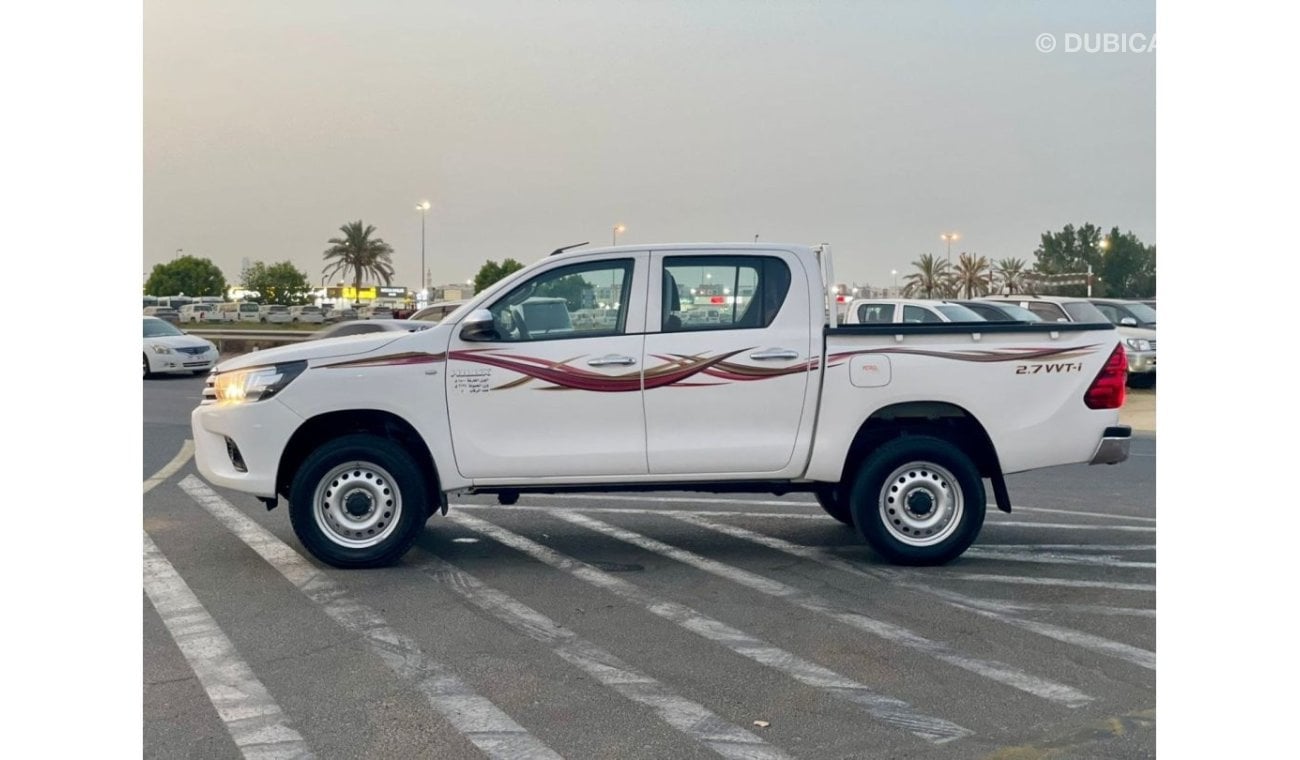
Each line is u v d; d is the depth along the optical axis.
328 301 82.88
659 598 7.11
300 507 7.72
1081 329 8.02
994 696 5.35
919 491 7.93
